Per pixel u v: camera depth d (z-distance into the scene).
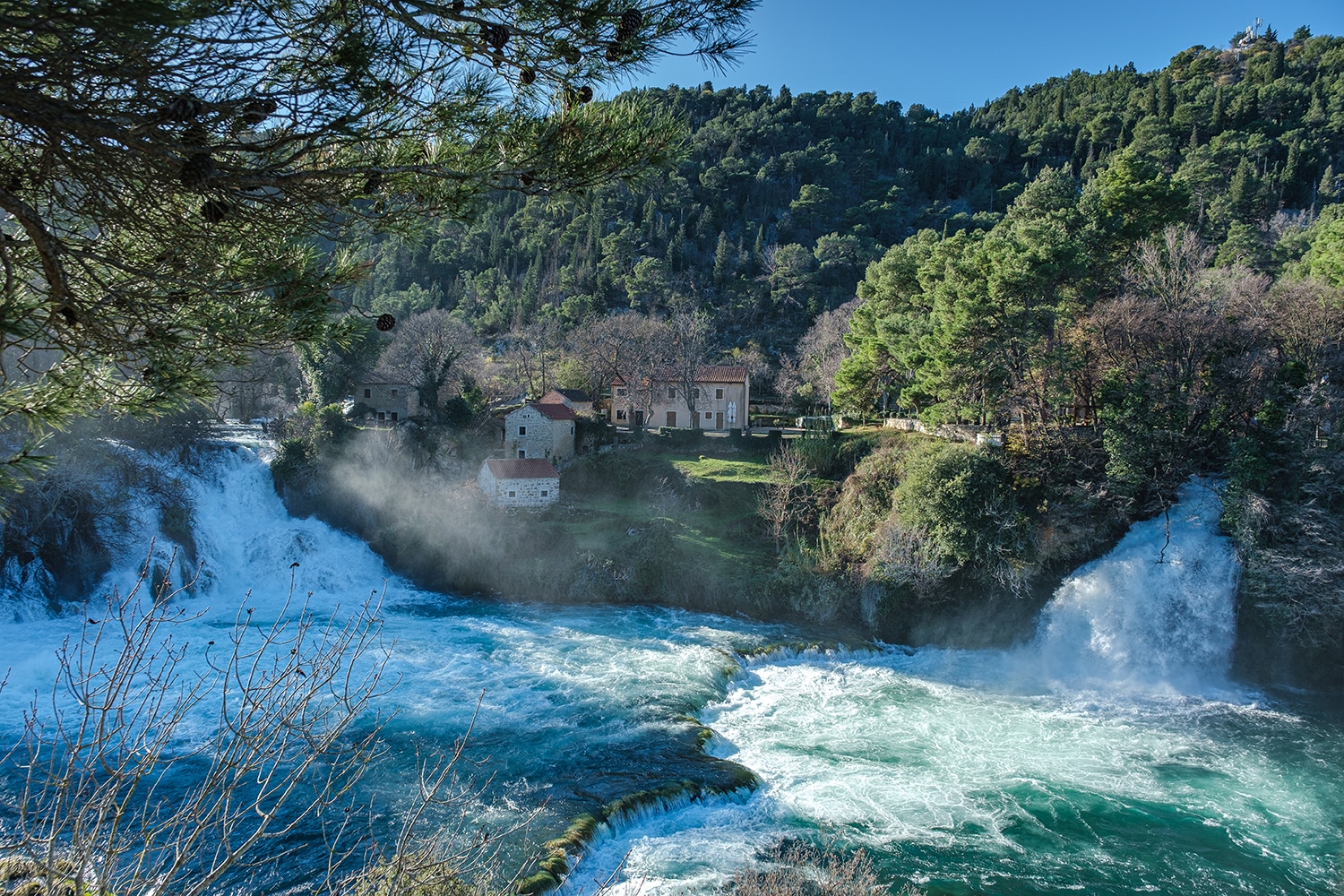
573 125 8.98
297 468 59.91
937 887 24.02
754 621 50.97
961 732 35.66
